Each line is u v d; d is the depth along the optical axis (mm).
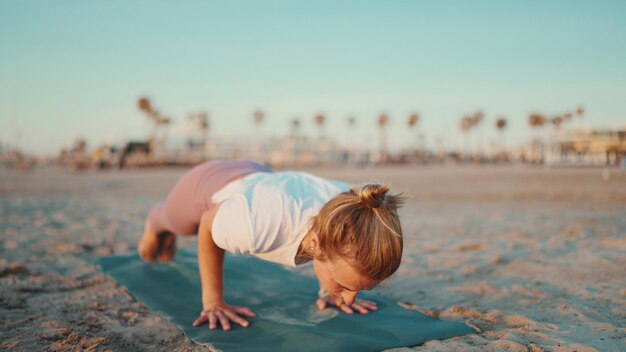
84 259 3664
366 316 2348
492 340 2012
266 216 1941
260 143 62344
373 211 1666
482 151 69625
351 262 1662
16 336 2055
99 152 37062
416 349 1930
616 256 3406
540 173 21547
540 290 2713
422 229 5379
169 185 15250
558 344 1923
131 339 2062
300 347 1953
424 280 3039
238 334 2104
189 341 2059
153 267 3311
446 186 13172
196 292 2756
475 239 4555
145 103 54188
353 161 59688
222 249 2314
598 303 2457
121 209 8023
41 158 45688
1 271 3174
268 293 2760
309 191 2100
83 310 2457
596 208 7234
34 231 5188
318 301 2521
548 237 4500
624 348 1871
